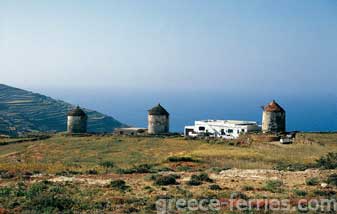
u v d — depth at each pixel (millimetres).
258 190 33531
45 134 109312
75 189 34031
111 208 27312
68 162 65500
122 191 33281
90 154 76375
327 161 53062
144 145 85688
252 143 83438
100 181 38938
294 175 42312
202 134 117312
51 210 26578
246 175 43094
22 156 76125
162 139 93375
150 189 34094
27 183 37938
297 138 86562
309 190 33375
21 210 26656
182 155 67688
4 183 38875
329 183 36750
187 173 46000
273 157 64562
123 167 54875
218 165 56562
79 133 108500
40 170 50812
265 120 101125
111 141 91250
